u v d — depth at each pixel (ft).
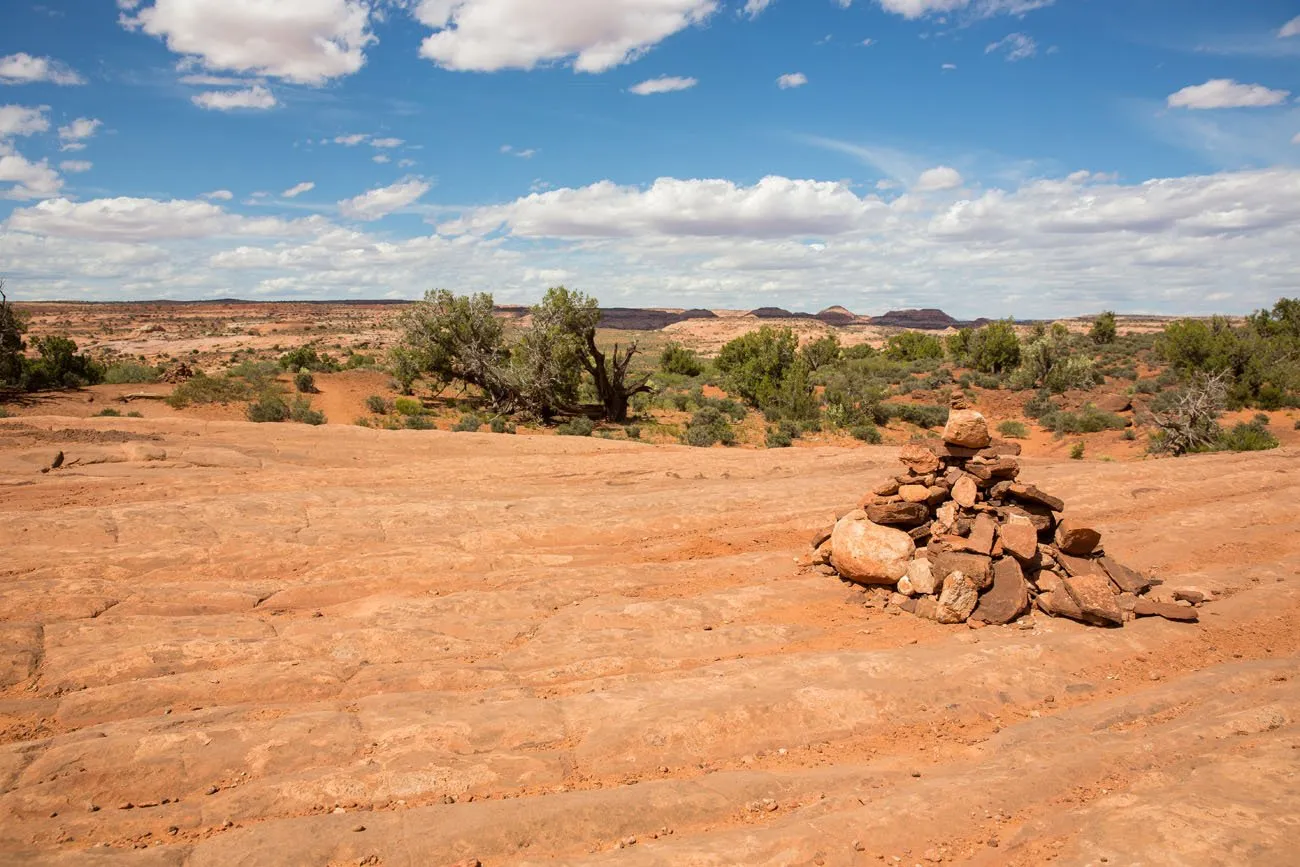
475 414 142.51
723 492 55.57
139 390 138.31
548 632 30.78
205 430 76.23
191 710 23.99
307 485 55.31
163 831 18.21
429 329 149.07
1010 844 17.11
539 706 23.99
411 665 27.43
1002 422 151.43
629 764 21.56
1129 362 206.28
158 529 40.27
